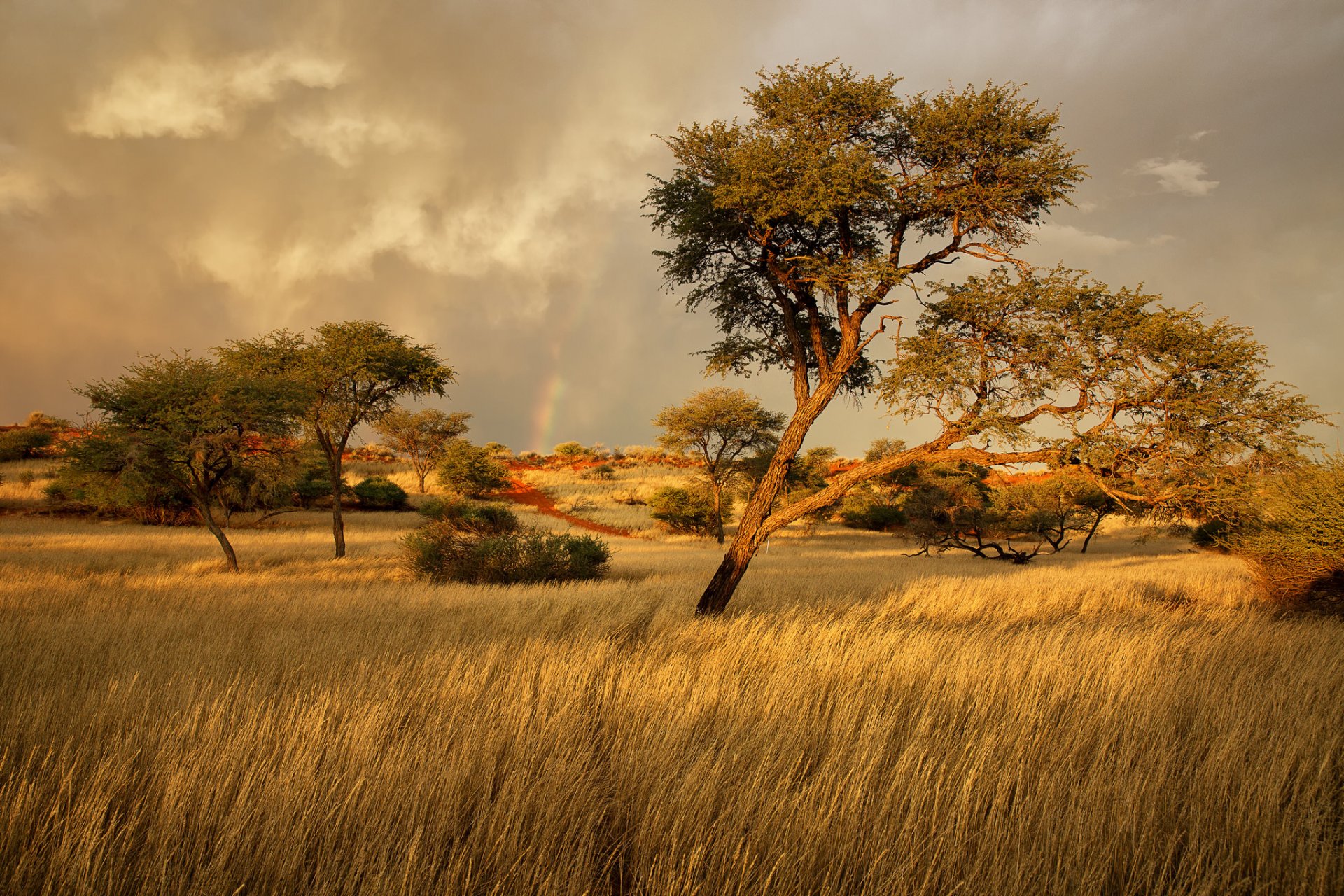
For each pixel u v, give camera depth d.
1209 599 12.60
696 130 10.82
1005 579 16.45
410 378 23.06
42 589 11.98
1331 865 2.80
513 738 3.98
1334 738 4.06
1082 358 8.82
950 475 32.72
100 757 3.66
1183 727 4.62
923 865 2.76
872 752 3.81
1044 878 2.68
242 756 3.49
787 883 2.62
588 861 2.75
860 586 14.80
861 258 10.96
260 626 8.36
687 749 3.94
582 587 14.53
